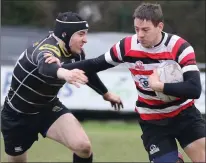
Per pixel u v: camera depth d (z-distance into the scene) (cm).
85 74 1725
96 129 4575
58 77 1606
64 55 1873
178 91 1542
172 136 1673
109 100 2038
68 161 2898
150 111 1684
